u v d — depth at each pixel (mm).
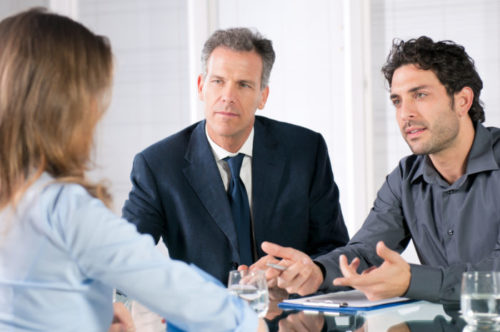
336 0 3918
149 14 4195
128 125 4227
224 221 2182
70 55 1017
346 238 2441
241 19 4082
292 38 4012
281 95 4047
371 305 1576
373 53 3885
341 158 3945
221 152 2258
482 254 1929
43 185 987
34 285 982
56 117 1004
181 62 4152
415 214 2096
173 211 2227
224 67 2156
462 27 3742
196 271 1145
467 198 1961
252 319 1084
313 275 1838
